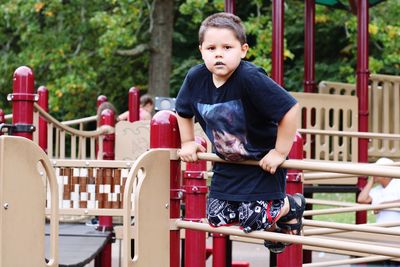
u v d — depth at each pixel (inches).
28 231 195.8
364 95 426.9
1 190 189.0
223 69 186.2
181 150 208.5
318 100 420.5
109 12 955.3
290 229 203.6
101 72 1035.3
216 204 200.7
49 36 940.0
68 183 296.0
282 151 188.5
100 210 294.4
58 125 387.5
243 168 196.2
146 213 212.7
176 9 1123.3
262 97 185.2
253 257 530.3
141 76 1109.1
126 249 206.2
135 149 397.4
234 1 428.5
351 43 1071.0
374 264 387.9
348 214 778.8
